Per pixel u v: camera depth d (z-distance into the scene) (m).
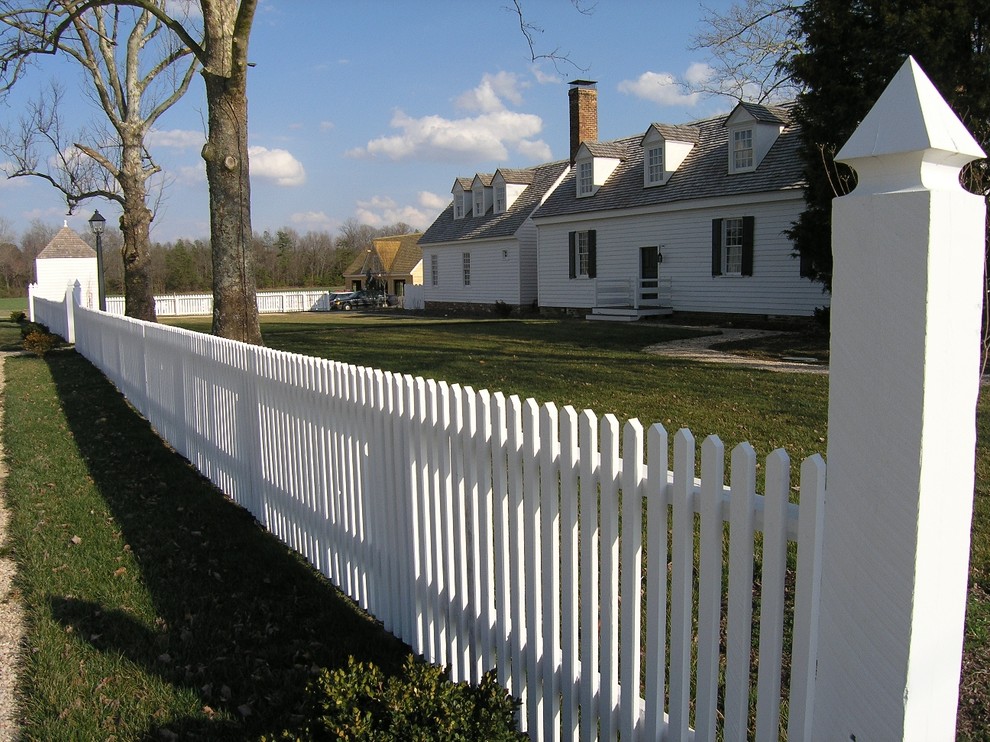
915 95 1.58
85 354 17.48
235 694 3.48
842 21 12.41
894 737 1.67
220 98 9.79
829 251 14.38
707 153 22.52
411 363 12.75
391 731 2.36
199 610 4.34
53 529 5.66
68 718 3.28
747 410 8.02
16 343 21.78
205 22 9.61
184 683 3.56
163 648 3.90
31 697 3.46
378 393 3.92
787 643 3.59
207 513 6.08
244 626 4.15
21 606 4.42
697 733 2.24
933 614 1.66
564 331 18.45
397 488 3.82
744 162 20.55
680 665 2.29
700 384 9.62
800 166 18.83
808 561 1.88
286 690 3.49
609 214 24.41
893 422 1.62
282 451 5.30
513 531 2.98
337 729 2.37
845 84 12.84
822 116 13.00
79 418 10.09
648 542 2.34
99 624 4.15
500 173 32.12
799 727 1.94
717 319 21.14
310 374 4.75
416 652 3.76
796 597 1.92
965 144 1.58
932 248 1.53
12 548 5.31
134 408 10.79
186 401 7.70
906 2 11.84
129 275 20.16
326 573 4.75
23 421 9.88
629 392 9.22
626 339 15.98
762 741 2.05
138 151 19.91
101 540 5.43
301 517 5.07
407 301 39.88
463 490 3.30
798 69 13.30
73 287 20.95
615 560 2.52
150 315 20.45
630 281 23.84
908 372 1.58
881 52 11.99
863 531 1.70
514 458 2.94
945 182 1.64
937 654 1.68
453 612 3.47
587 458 2.56
